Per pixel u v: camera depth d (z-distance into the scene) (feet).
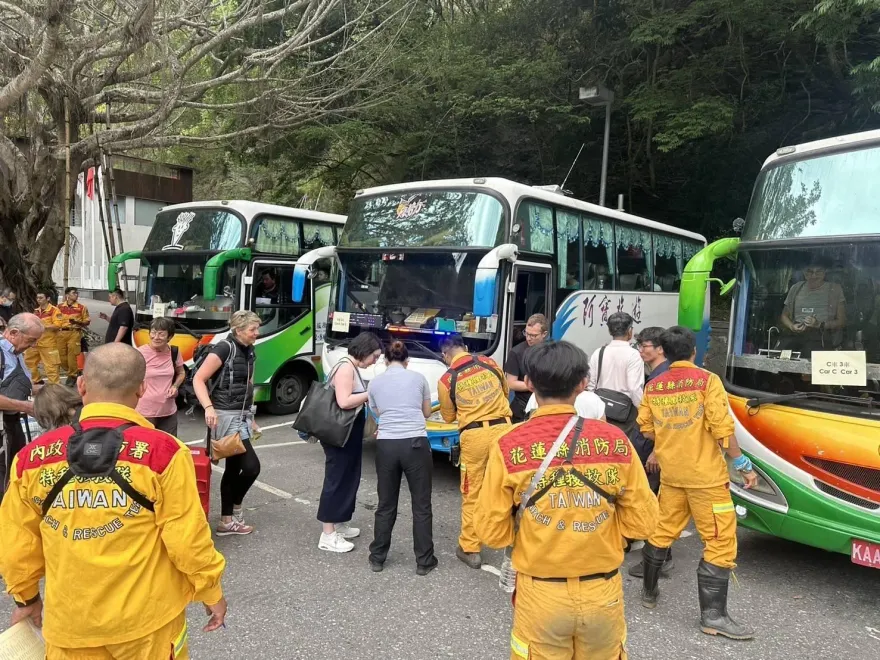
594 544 7.60
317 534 17.13
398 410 14.71
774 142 53.31
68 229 38.47
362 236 24.97
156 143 43.01
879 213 13.87
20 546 6.95
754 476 12.51
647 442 16.25
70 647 6.78
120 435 6.90
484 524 7.86
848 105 49.03
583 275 27.78
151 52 40.27
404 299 23.31
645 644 11.93
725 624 12.21
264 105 46.21
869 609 13.50
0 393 14.71
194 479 7.27
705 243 40.60
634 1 53.72
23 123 38.55
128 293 36.42
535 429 7.84
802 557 16.26
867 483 12.82
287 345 32.35
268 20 40.73
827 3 33.09
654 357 15.62
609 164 61.31
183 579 7.39
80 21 37.14
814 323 14.29
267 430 29.19
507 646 11.79
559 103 54.80
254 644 11.71
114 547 6.76
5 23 37.04
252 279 30.40
